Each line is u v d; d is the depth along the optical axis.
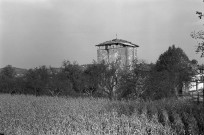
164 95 37.47
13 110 25.23
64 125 19.31
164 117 21.83
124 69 41.03
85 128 19.44
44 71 48.62
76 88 45.09
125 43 58.66
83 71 46.72
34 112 23.84
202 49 18.09
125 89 39.19
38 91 46.91
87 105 28.08
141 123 19.66
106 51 58.44
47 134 17.89
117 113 22.98
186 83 37.03
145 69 39.34
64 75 46.44
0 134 18.72
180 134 18.81
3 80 50.41
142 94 38.06
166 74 38.31
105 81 41.59
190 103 29.36
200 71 21.45
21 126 19.77
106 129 18.84
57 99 34.97
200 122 21.05
